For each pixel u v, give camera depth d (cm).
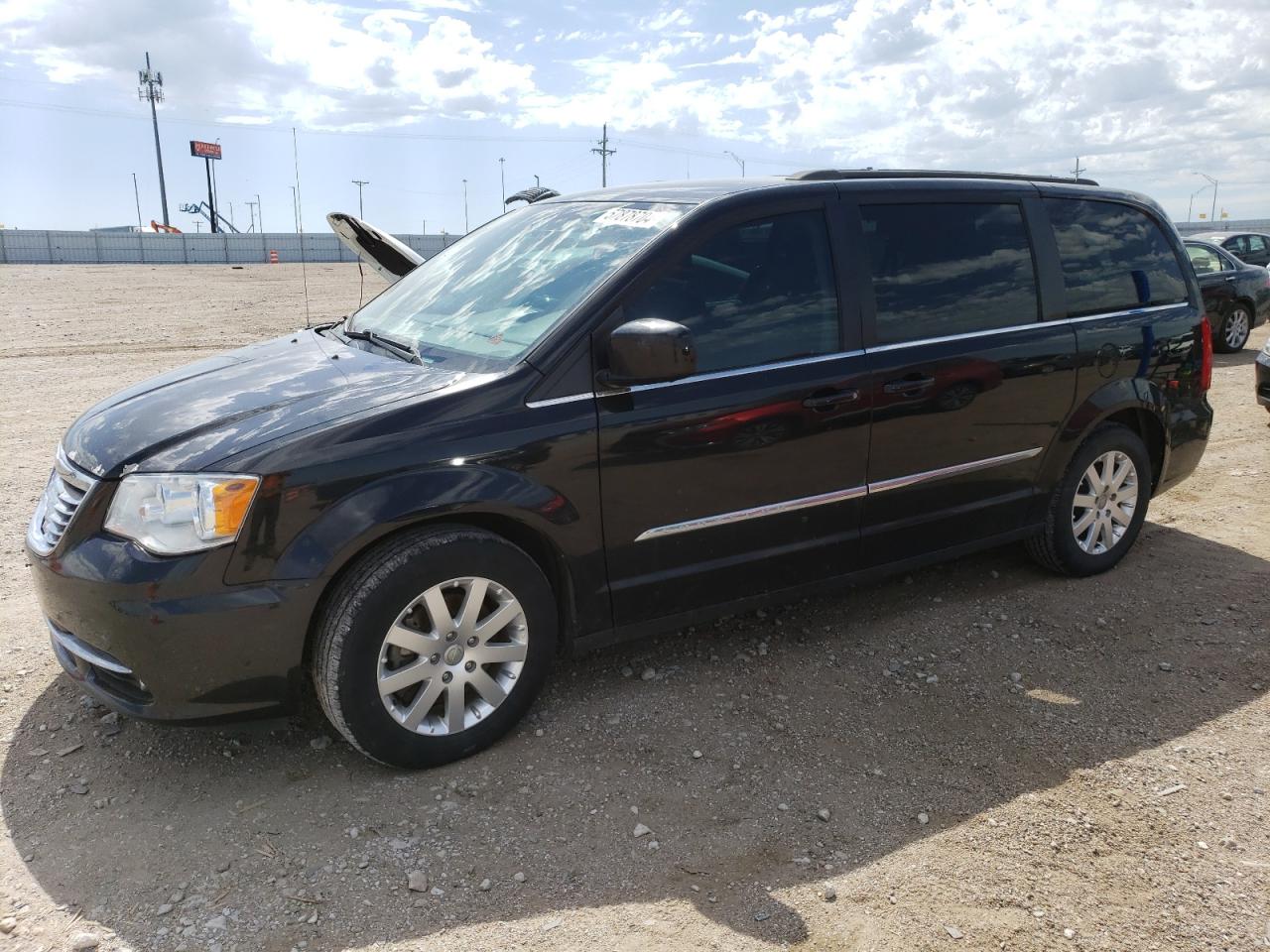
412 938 242
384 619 290
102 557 275
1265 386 804
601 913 252
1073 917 253
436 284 409
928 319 394
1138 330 465
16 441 748
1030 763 324
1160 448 497
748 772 315
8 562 486
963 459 410
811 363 361
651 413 327
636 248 340
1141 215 488
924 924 249
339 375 333
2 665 377
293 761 317
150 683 277
